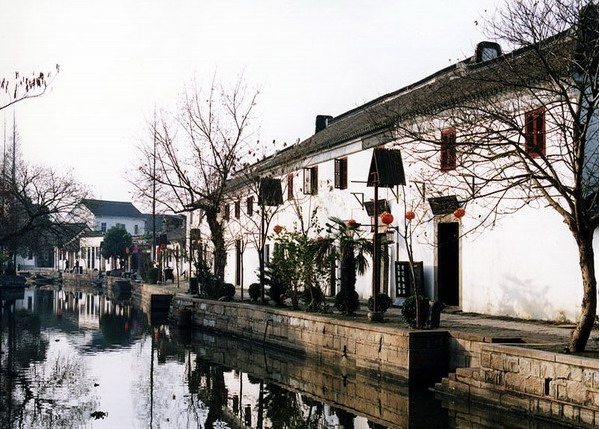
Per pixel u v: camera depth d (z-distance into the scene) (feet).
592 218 30.91
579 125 31.04
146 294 119.55
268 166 91.35
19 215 113.70
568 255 45.47
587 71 31.58
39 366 50.16
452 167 34.22
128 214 270.87
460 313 53.88
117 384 43.19
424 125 53.83
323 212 79.87
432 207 56.24
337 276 73.61
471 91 41.83
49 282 209.56
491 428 29.43
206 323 73.87
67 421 32.91
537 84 37.86
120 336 71.15
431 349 39.17
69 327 79.61
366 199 69.46
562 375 28.63
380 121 59.57
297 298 58.49
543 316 47.14
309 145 82.48
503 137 31.73
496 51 57.11
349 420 32.76
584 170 43.14
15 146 147.74
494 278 51.70
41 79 36.22
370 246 52.70
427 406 34.50
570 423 28.09
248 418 33.88
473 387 33.94
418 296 41.83
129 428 31.81
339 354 46.44
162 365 51.34
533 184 41.29
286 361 52.65
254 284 71.51
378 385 41.32
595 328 41.04
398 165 49.47
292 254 58.34
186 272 145.18
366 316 51.03
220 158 84.23
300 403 37.27
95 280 189.88
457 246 59.16
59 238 119.96
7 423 32.32
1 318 89.97
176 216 189.57
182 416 34.35
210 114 143.64
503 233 50.98
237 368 49.70
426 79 71.72
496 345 32.63
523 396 30.63
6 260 163.53
